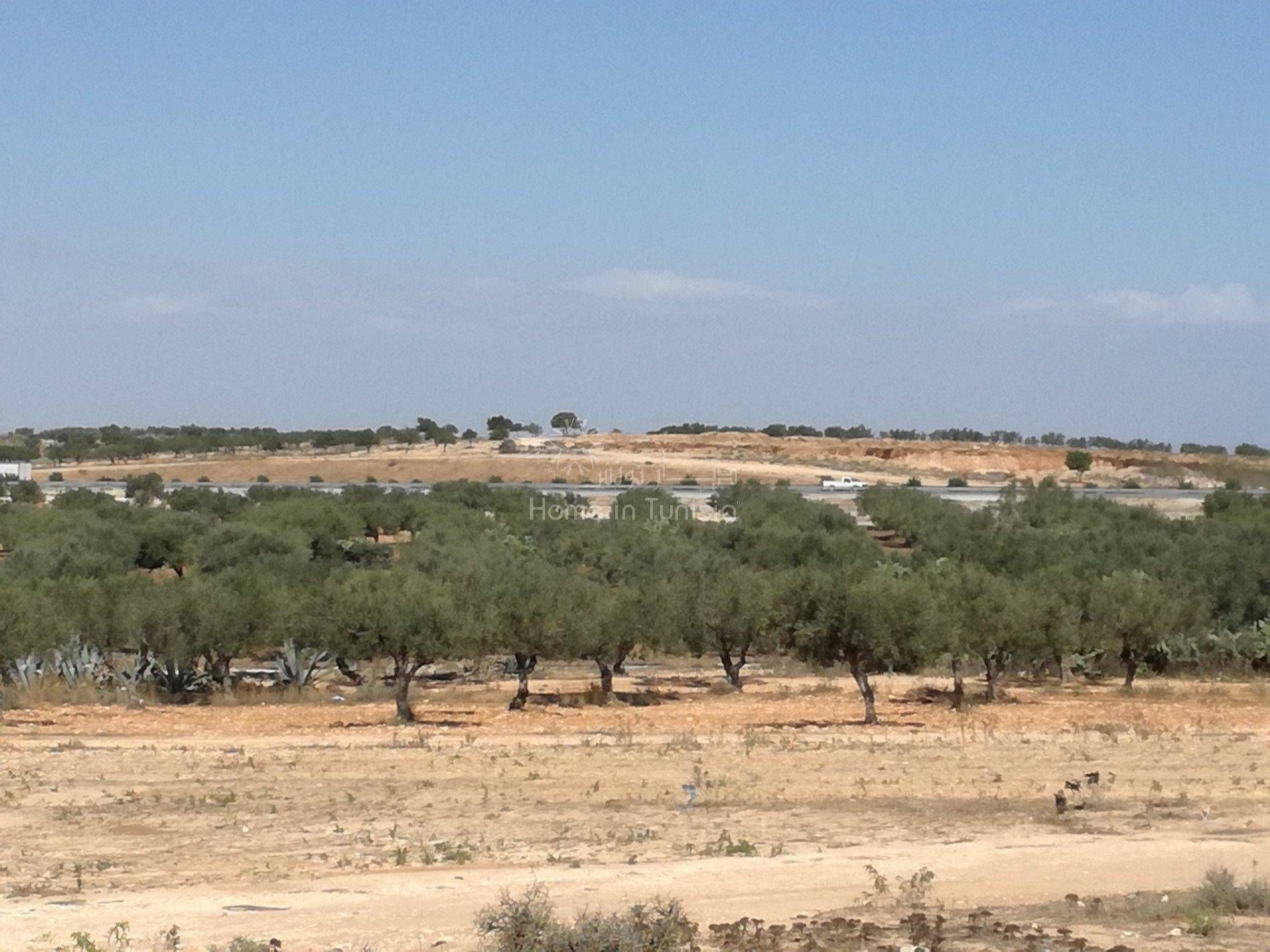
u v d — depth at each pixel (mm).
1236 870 20359
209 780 29906
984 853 21797
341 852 22688
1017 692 47406
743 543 78062
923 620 39312
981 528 87875
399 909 18031
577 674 53156
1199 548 68000
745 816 25594
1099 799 26797
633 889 19219
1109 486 150625
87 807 26906
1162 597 48938
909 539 94438
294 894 19156
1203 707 43188
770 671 53719
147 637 45375
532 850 22578
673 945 14734
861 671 40875
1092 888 19406
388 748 34312
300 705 43375
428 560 67500
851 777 29938
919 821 24984
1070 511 97375
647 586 48344
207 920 17625
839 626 39188
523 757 32812
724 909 18031
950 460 165875
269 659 56906
